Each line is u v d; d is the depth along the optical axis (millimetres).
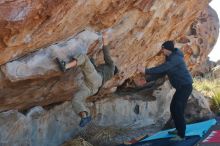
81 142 8312
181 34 10953
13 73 6023
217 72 17328
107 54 7098
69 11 6027
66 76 7129
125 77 9320
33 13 5465
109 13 6969
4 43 5516
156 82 10758
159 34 9258
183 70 7574
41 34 5930
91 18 6715
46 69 6418
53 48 6363
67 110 8484
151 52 9500
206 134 8320
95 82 6680
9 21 5230
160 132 9023
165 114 10680
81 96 6625
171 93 10828
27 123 7449
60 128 8422
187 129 8867
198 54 13055
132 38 8188
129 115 10016
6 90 6367
